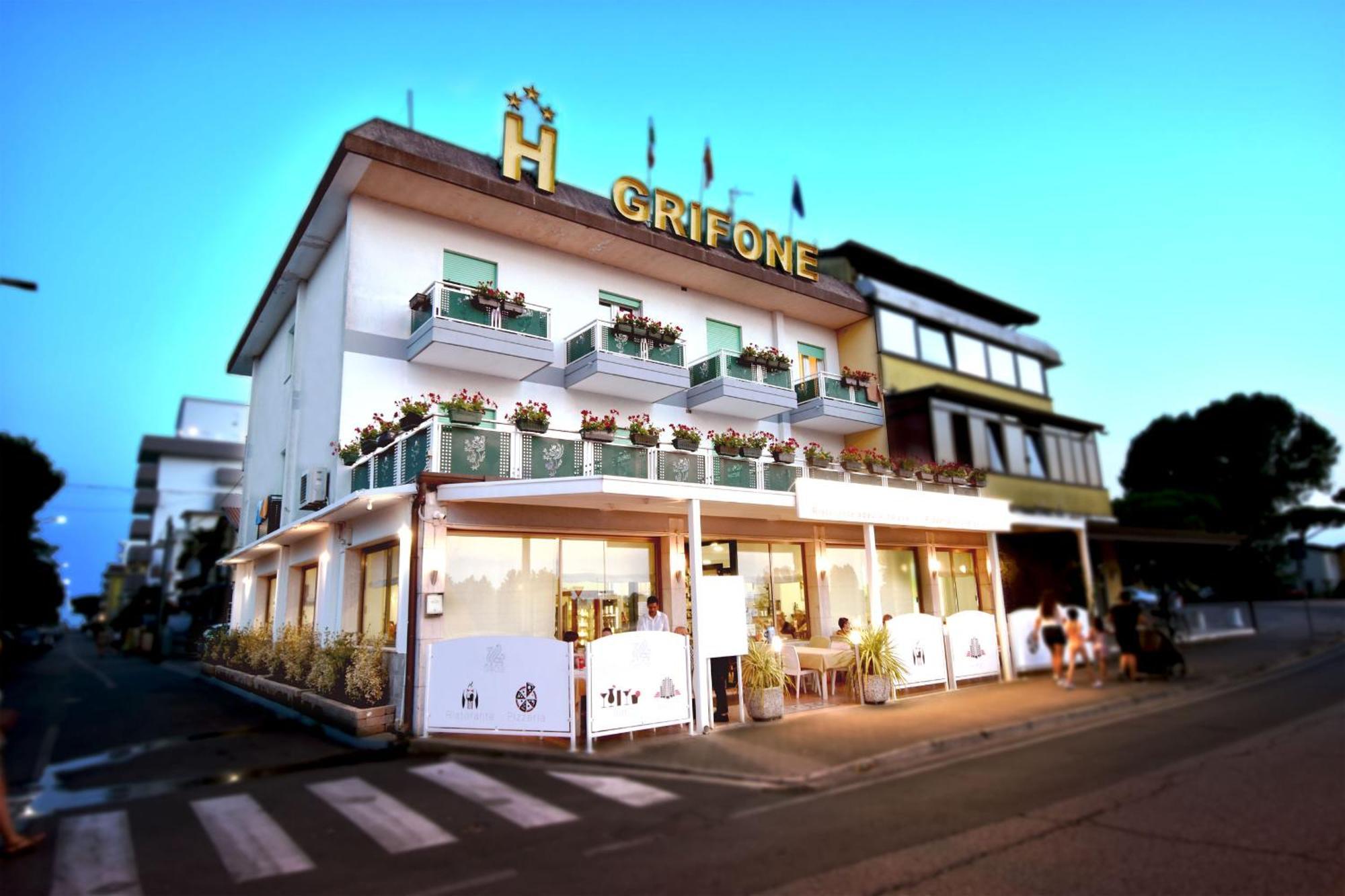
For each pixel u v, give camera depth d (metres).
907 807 6.49
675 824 6.21
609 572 12.73
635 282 17.08
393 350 13.55
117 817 6.70
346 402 12.97
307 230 14.59
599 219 15.23
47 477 29.62
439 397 13.84
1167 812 6.04
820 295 19.12
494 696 9.45
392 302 13.70
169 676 22.52
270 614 19.36
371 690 10.46
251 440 21.48
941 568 18.27
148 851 5.77
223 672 18.91
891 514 13.20
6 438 28.41
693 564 10.51
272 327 19.22
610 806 6.79
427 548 10.53
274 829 6.26
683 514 13.06
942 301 24.00
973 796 6.80
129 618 43.94
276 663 14.64
